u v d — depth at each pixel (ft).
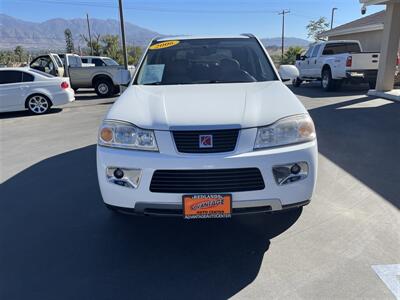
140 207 9.57
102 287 9.01
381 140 21.17
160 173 9.24
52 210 13.28
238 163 9.04
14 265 9.98
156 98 10.98
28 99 35.78
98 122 30.76
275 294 8.57
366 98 37.14
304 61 52.01
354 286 8.70
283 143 9.50
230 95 10.95
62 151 21.31
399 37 37.01
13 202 14.11
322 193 13.89
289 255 10.03
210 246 10.64
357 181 15.03
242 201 9.27
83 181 16.08
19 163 19.21
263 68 13.93
